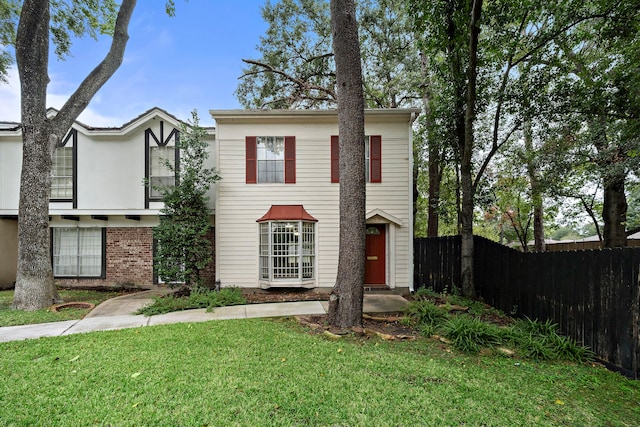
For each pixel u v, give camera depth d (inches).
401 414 116.5
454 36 307.3
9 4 385.7
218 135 380.2
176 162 384.2
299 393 130.2
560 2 270.7
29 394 127.0
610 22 270.2
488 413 118.8
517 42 291.9
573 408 125.1
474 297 315.3
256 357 167.5
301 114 375.6
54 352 174.9
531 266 238.4
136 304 310.5
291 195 381.4
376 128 382.6
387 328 226.5
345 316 219.9
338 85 229.6
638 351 153.1
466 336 189.5
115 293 389.7
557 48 293.9
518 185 479.2
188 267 333.4
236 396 126.8
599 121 314.3
